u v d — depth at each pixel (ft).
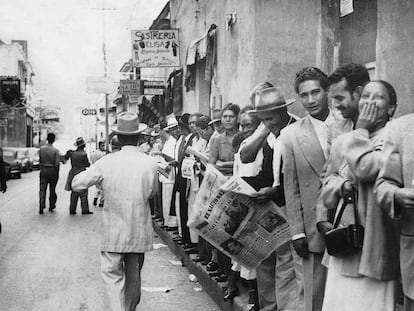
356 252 10.63
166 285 24.70
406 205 9.20
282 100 15.83
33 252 32.30
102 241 18.40
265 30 28.99
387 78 17.74
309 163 13.39
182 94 55.57
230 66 34.76
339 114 14.10
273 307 16.70
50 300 22.50
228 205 15.57
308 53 28.48
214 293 22.09
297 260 14.57
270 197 15.23
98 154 57.93
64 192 74.79
